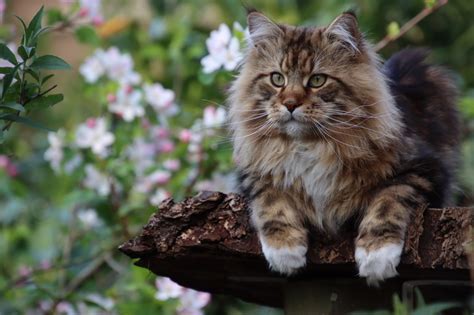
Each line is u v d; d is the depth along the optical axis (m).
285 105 4.74
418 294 4.03
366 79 4.86
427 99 5.56
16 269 7.37
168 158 6.77
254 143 4.86
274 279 4.85
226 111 5.52
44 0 10.07
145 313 6.18
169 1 8.92
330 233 4.64
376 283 4.41
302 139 4.76
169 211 4.42
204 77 6.48
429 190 4.65
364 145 4.70
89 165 6.81
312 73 4.85
